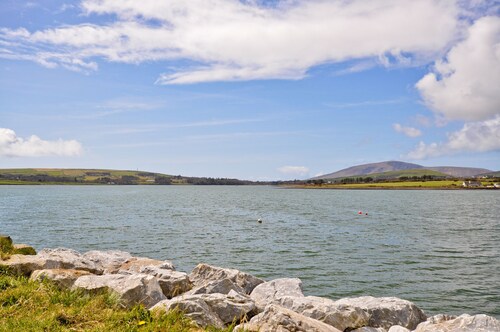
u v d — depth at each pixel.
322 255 36.56
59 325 9.29
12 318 9.41
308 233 51.72
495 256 36.44
